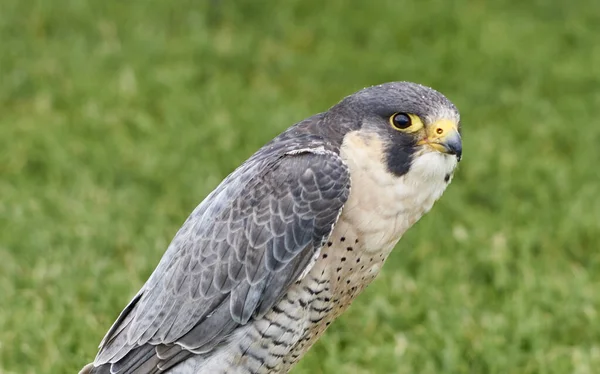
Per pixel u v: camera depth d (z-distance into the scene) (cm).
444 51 1752
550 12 1930
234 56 1736
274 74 1722
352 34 1827
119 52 1698
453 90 1688
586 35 1839
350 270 849
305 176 827
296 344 862
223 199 854
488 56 1750
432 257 1262
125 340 859
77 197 1369
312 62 1733
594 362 1080
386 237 846
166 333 847
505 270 1223
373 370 1066
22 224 1291
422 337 1116
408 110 832
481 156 1489
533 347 1103
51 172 1428
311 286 839
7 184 1405
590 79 1714
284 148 851
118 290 1164
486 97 1669
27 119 1552
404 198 838
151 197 1399
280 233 826
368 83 1697
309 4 1886
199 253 845
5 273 1202
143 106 1589
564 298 1179
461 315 1145
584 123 1594
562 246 1305
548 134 1564
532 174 1460
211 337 841
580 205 1368
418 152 833
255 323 838
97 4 1817
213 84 1634
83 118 1538
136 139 1518
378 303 1154
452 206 1378
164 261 872
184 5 1845
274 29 1823
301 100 1639
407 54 1772
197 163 1441
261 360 852
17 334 1091
